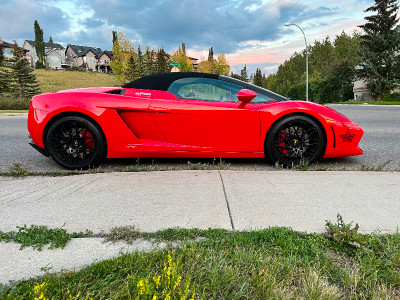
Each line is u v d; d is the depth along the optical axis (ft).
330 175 9.34
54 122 10.78
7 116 43.14
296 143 11.07
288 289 4.00
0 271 4.43
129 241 5.23
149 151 10.95
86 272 4.25
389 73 101.81
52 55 289.53
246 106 11.00
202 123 10.89
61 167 11.48
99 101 10.73
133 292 3.84
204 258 4.58
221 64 182.70
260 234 5.38
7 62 110.73
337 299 3.82
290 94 167.94
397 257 4.59
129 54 133.69
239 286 4.05
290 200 7.18
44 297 3.51
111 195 7.64
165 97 11.14
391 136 18.37
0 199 7.48
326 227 5.64
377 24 105.19
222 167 10.64
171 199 7.30
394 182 8.55
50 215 6.42
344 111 43.11
